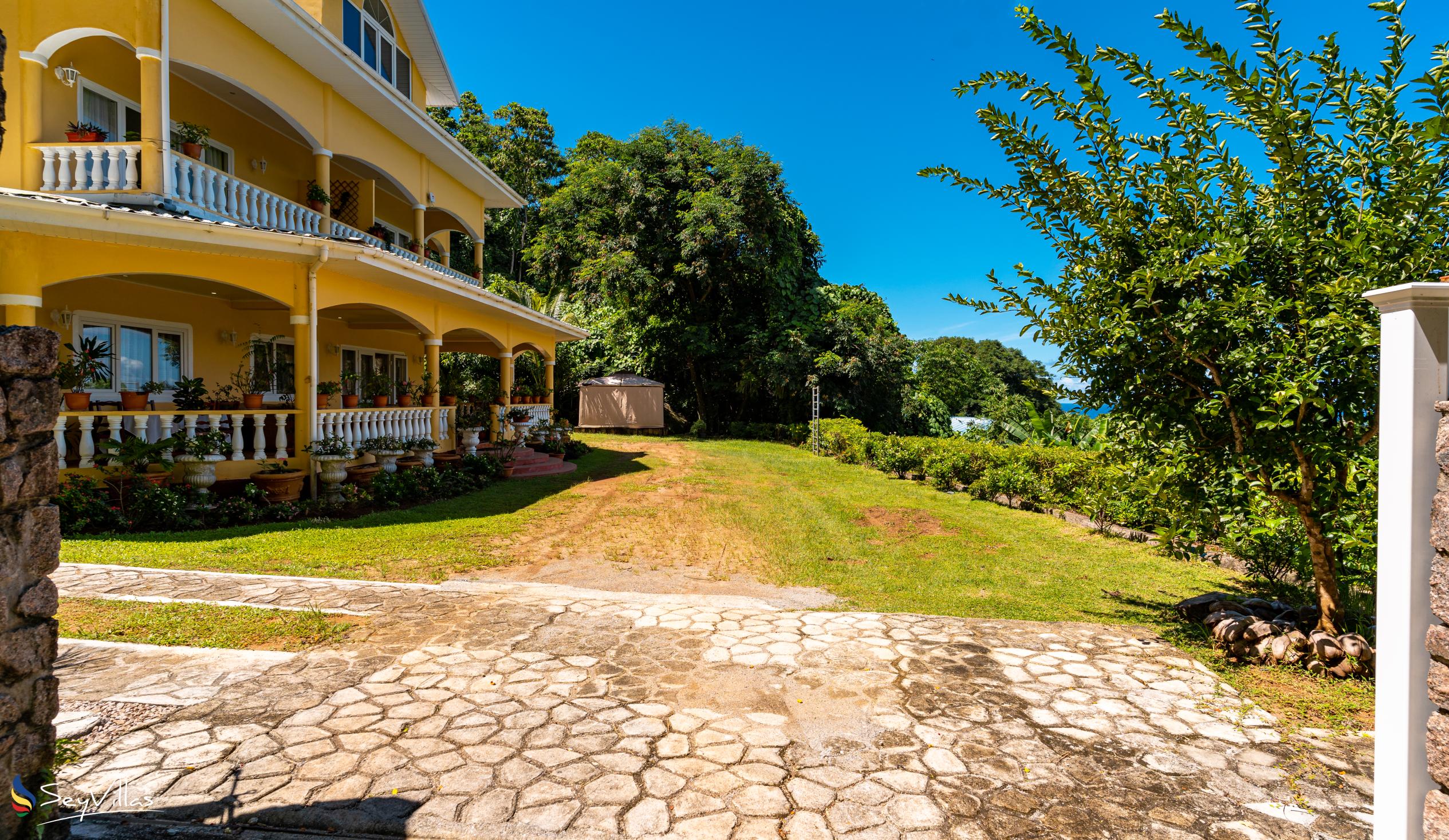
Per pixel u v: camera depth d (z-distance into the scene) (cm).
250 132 1319
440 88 1878
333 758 349
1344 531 461
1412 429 243
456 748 362
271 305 1323
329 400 1146
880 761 357
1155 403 520
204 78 1136
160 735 367
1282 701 431
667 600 654
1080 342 520
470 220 2034
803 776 342
